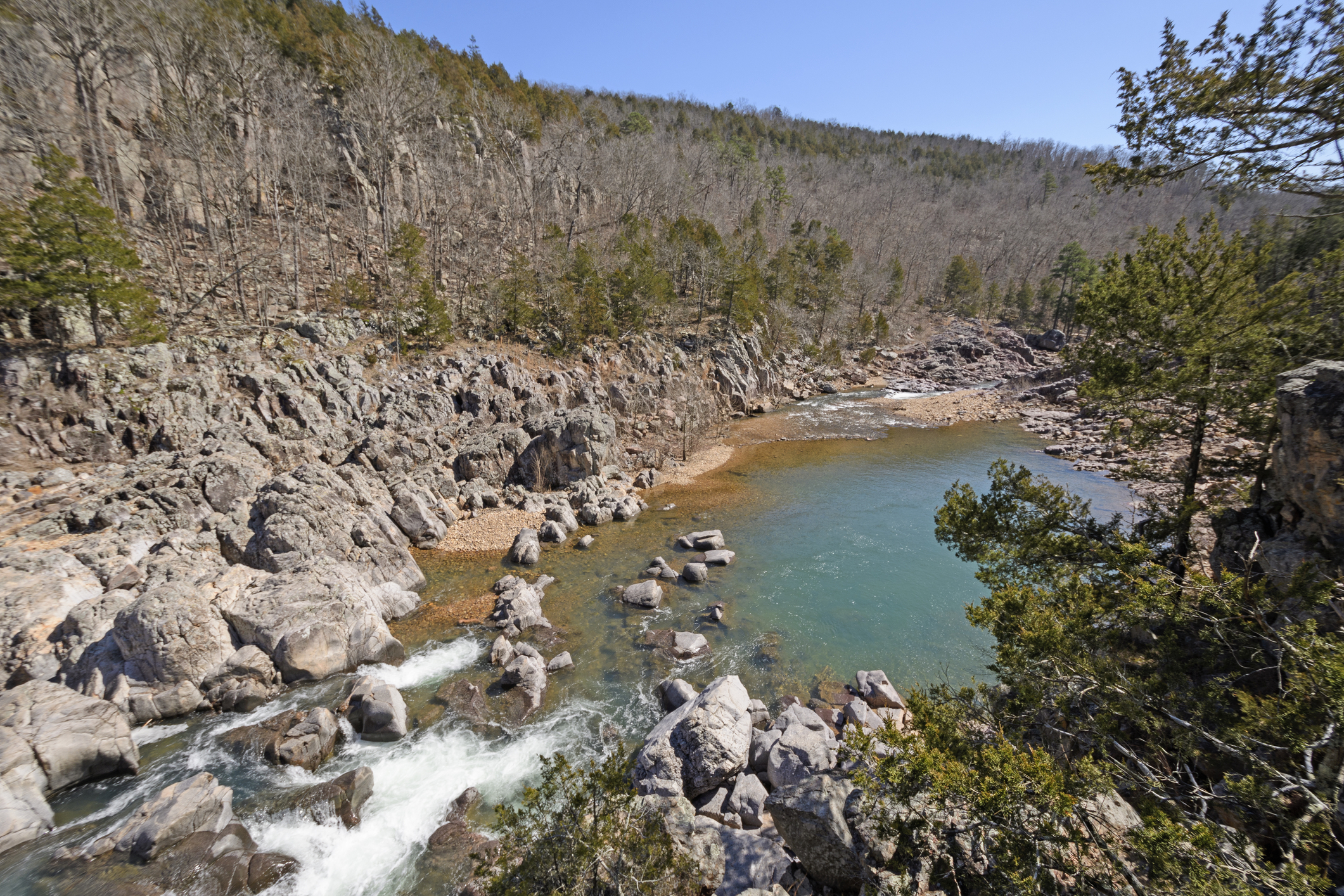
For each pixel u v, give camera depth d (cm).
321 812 1727
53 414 3259
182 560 2527
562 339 6600
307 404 4069
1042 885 904
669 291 7894
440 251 7119
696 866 1384
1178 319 1767
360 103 6881
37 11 4406
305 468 3259
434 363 5309
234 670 2178
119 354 3572
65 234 3300
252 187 6512
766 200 13500
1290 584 1227
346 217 7238
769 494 4744
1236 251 1750
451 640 2681
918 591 3139
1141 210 16250
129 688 2050
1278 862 1073
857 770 1230
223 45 5769
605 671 2475
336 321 5081
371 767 1938
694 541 3709
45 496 2836
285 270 5706
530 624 2773
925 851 1060
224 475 3091
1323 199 1388
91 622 2155
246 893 1488
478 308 6475
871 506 4450
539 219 8925
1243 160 1383
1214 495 1866
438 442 4572
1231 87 1307
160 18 5369
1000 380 9812
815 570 3388
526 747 2036
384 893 1512
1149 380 1817
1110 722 1156
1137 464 2112
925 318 12544
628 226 8794
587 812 1169
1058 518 1680
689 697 2200
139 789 1798
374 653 2450
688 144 14100
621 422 6091
